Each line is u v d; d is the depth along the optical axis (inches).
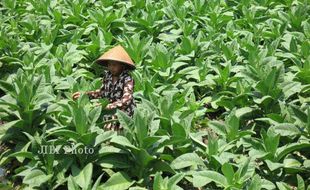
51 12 342.0
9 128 209.5
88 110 197.2
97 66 285.1
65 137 192.1
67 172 191.5
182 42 286.0
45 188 184.2
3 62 282.0
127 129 186.7
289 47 284.0
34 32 314.7
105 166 184.9
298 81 256.2
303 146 190.7
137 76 246.5
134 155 185.0
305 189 188.9
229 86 260.8
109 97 214.7
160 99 215.9
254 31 310.2
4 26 317.1
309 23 328.2
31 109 203.2
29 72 256.8
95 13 330.3
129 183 180.9
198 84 261.6
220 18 335.3
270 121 211.3
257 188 164.7
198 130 238.7
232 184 171.8
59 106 211.6
